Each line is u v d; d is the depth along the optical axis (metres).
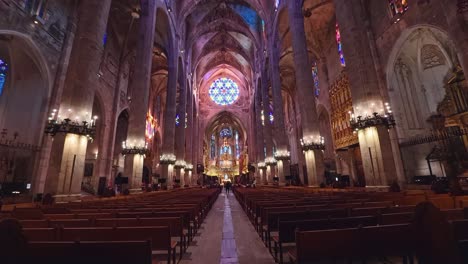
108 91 23.88
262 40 30.28
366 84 10.94
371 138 10.46
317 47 25.50
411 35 12.62
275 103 23.73
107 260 2.21
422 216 2.34
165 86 38.09
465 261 1.97
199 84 44.66
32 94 15.55
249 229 7.00
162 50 27.78
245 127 47.84
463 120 11.63
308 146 15.33
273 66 24.08
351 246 2.54
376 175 10.10
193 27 32.25
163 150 23.48
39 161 14.09
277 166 25.22
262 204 5.73
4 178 13.68
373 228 2.60
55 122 9.52
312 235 2.48
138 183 15.52
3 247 2.06
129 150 15.52
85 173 21.59
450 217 3.70
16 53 15.43
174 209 5.44
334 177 21.41
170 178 23.34
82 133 9.75
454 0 7.57
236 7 30.92
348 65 11.86
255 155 41.47
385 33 13.98
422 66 14.26
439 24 10.73
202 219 8.30
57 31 15.91
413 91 13.98
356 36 11.58
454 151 10.80
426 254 2.27
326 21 23.05
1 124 14.83
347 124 19.70
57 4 15.97
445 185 7.38
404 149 12.97
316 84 27.86
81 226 3.87
